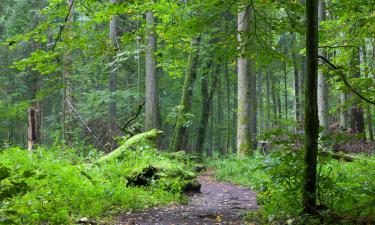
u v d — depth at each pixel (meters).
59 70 8.95
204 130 26.30
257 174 13.73
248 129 18.38
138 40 10.53
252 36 8.94
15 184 4.29
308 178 6.46
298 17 8.67
